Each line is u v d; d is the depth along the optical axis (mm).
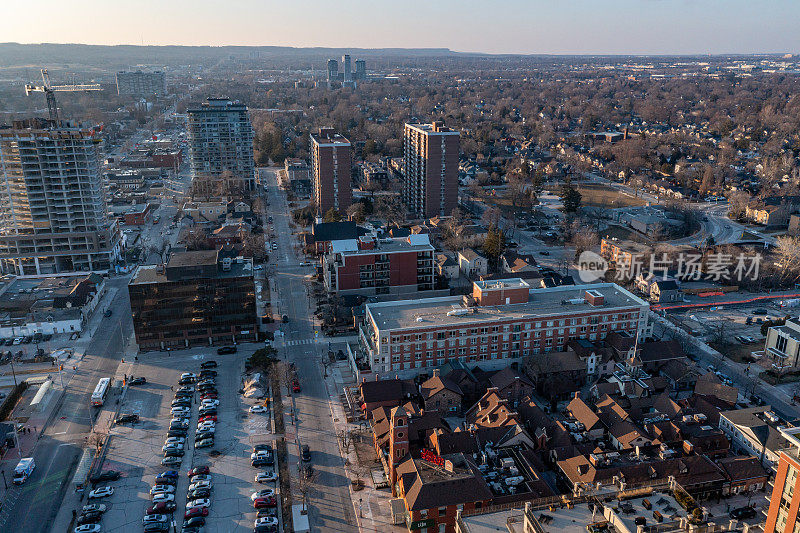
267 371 167750
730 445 136000
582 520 87062
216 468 129500
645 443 128875
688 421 137000
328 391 160000
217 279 180250
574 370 161500
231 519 115188
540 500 92188
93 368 172250
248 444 137750
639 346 168500
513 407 151500
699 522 82438
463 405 152125
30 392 159625
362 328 179375
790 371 167500
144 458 132875
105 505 118188
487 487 109938
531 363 163375
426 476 110000
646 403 147875
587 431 135125
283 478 126062
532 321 168125
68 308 198125
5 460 132500
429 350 164000
